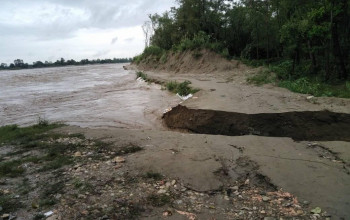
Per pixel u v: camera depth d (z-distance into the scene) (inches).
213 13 1202.0
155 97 650.8
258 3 999.0
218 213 168.1
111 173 221.8
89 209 173.2
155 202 180.4
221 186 199.6
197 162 234.1
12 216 168.4
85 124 432.5
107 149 278.7
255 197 186.1
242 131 341.4
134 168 228.5
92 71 2363.4
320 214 161.9
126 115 484.1
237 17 1119.6
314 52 723.4
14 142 317.7
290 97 471.2
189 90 609.9
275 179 203.9
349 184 190.7
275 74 735.7
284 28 688.4
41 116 509.0
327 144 268.7
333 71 672.4
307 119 341.1
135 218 163.8
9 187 206.8
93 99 679.7
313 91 515.5
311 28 629.9
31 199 188.1
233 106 397.7
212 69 1020.5
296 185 194.5
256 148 263.4
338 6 594.6
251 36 1052.5
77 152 270.1
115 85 989.2
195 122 380.8
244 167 226.2
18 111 571.2
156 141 295.7
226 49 1088.2
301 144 273.1
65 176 220.7
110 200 183.0
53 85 1131.9
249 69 941.2
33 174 227.8
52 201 183.0
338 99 426.9
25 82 1349.7
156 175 215.0
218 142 284.7
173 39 1461.6
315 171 211.6
